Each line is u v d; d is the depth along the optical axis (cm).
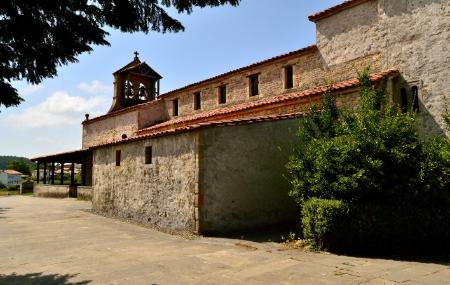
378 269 623
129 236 1035
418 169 737
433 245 742
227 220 1017
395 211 735
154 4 409
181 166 1073
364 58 1332
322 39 1504
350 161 757
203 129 1012
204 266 678
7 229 1216
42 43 388
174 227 1084
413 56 1161
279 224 1116
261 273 620
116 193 1464
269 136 1128
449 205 747
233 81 1928
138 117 2398
